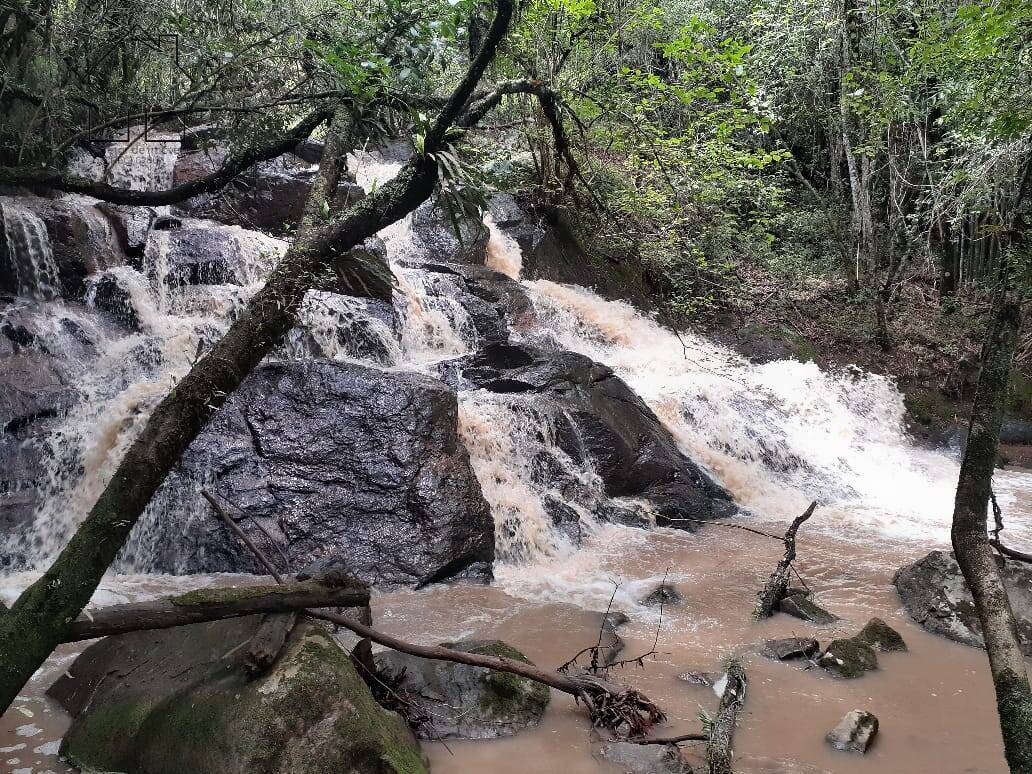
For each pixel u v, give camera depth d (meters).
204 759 2.85
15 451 6.08
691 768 3.33
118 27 6.33
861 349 13.38
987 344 2.38
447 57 5.32
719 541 7.17
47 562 5.75
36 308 7.62
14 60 6.68
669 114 12.00
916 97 11.81
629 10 11.05
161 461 3.07
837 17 12.30
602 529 7.24
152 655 3.51
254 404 6.31
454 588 5.73
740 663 4.45
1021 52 7.80
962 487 2.24
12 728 3.45
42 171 6.05
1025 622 4.76
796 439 10.23
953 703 4.05
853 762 3.45
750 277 15.05
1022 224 2.53
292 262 3.62
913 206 15.36
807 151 17.48
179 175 10.09
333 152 4.79
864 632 4.82
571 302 11.89
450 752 3.43
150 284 8.48
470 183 3.96
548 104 5.21
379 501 6.00
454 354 9.66
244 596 3.12
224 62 6.04
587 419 7.97
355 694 3.08
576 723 3.71
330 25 5.77
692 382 10.56
